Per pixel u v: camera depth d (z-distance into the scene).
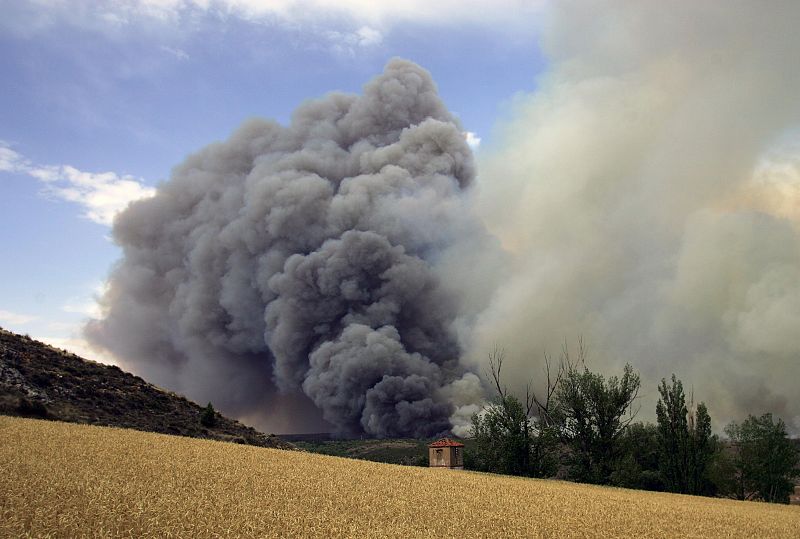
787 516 33.47
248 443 52.06
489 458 55.34
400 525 19.83
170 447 32.34
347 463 39.19
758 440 57.66
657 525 25.91
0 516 14.86
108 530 14.54
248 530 16.62
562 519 25.09
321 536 17.19
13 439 27.81
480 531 20.77
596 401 52.97
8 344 51.59
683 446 51.50
